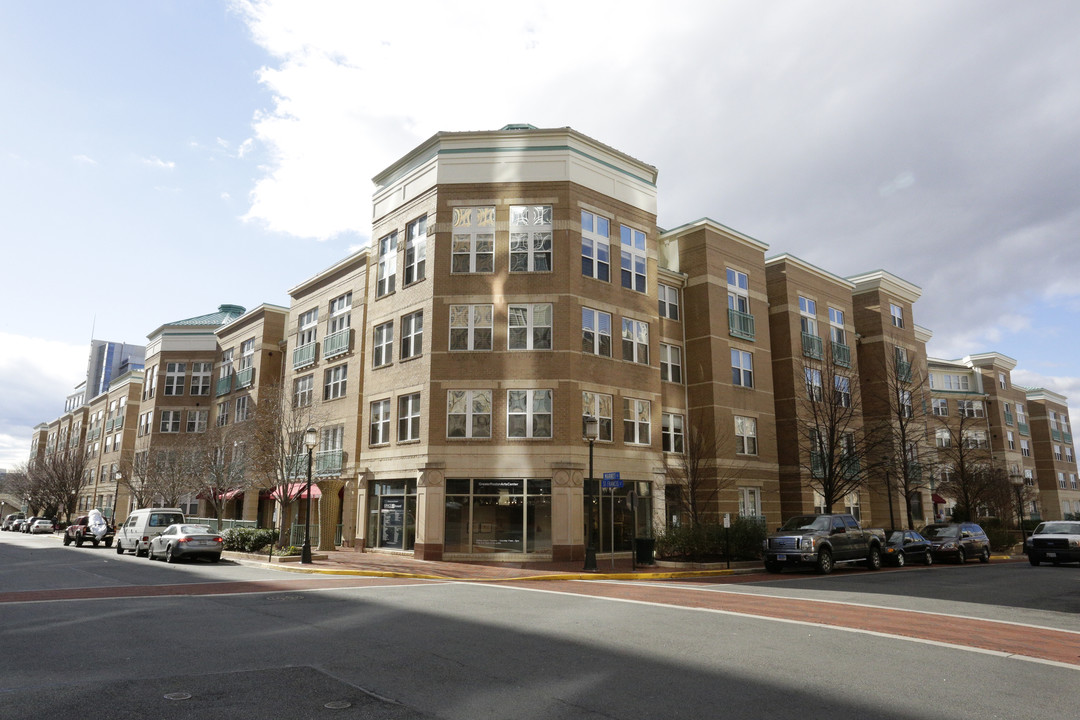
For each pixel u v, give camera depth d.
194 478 39.44
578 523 25.34
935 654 9.02
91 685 7.02
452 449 26.08
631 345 28.89
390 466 28.12
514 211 27.81
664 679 7.61
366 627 10.67
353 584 17.62
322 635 9.93
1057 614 12.92
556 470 25.53
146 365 52.28
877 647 9.45
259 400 40.59
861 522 37.81
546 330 26.77
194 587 16.20
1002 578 20.73
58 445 80.44
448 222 27.94
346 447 32.50
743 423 33.41
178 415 48.16
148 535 28.91
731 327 33.59
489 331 26.94
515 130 28.22
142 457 45.69
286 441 33.16
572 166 28.00
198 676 7.44
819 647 9.41
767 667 8.22
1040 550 27.17
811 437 32.97
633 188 30.03
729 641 9.80
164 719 5.94
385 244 31.06
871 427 37.84
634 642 9.69
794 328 36.47
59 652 8.63
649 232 30.36
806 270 37.97
